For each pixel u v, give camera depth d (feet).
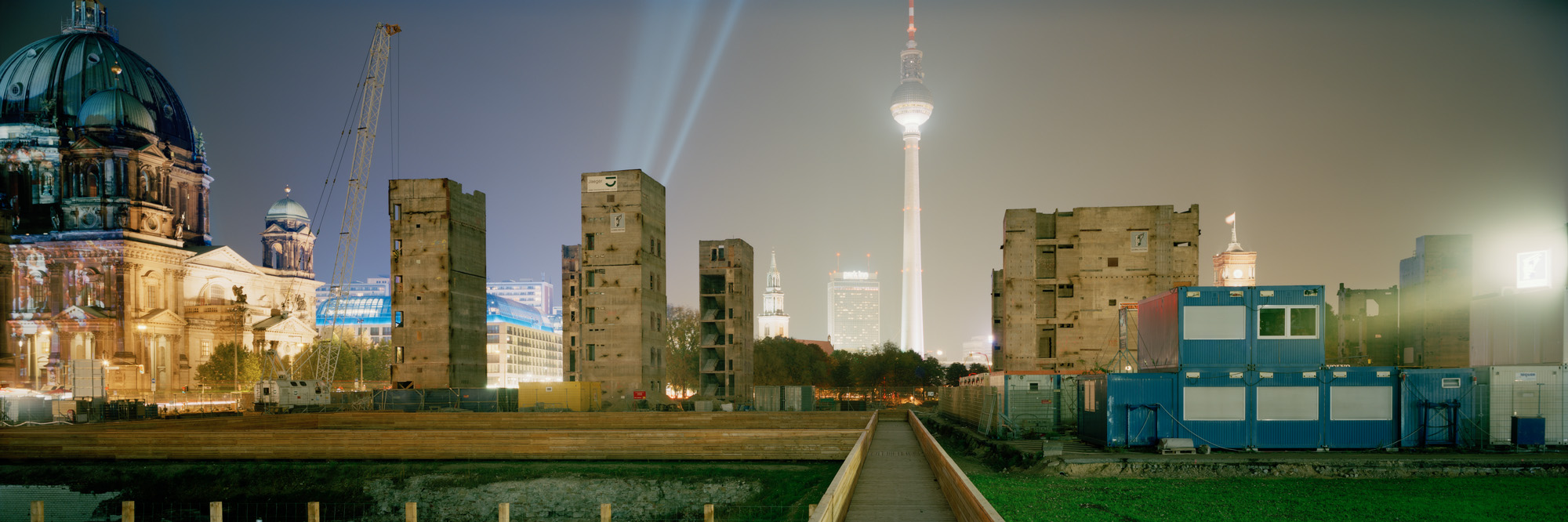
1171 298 154.20
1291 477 128.47
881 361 644.69
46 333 590.55
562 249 515.91
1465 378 144.56
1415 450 143.43
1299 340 147.43
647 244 391.65
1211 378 147.64
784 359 594.24
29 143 651.66
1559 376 142.72
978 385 220.02
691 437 213.87
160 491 210.38
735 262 465.06
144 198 653.30
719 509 193.26
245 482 210.38
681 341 632.79
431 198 369.30
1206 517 99.66
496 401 339.77
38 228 653.30
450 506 203.21
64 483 212.84
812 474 198.29
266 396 339.36
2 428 253.85
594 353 379.14
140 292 620.49
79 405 305.94
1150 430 148.56
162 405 426.51
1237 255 581.94
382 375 652.07
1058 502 110.32
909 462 143.84
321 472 210.38
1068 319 319.88
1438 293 235.20
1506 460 128.06
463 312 379.14
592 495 199.82
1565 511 99.09
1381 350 285.84
